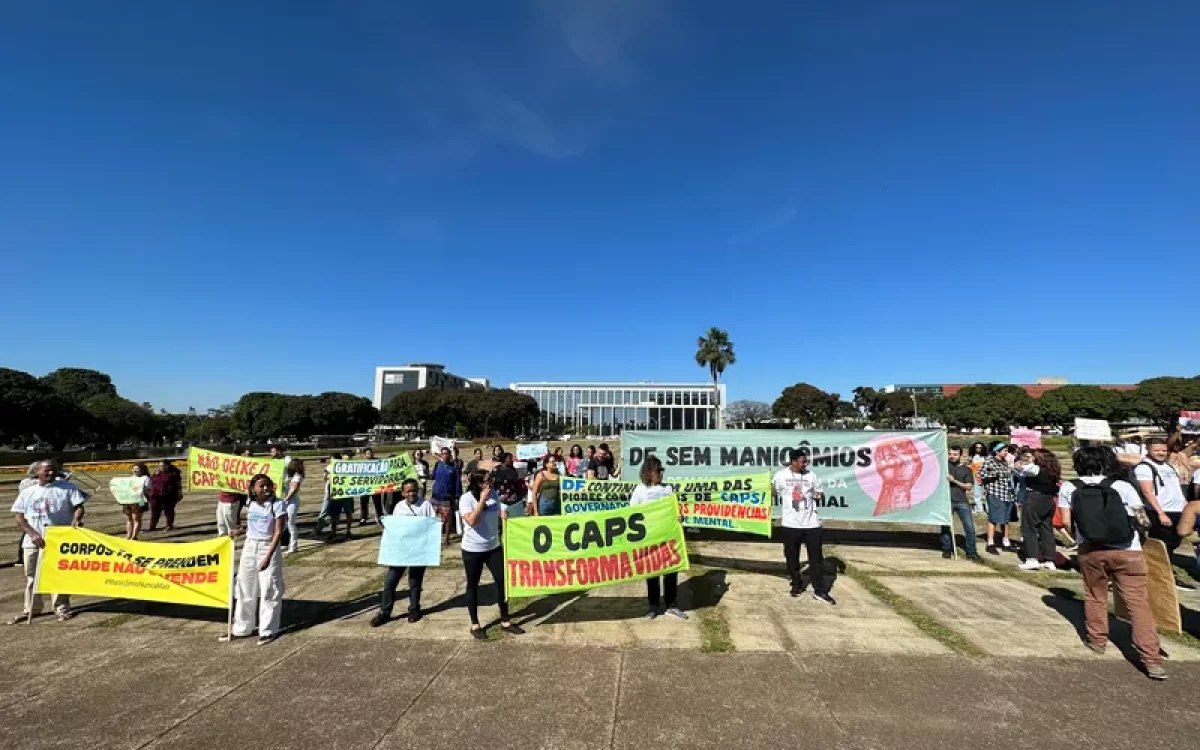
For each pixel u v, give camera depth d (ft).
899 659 15.83
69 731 12.39
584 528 19.22
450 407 303.07
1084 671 15.01
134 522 36.91
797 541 21.99
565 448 127.13
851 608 20.52
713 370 218.38
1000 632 17.94
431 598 22.41
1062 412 261.85
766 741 11.73
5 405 146.82
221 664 15.96
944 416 286.87
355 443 232.12
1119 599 16.15
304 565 28.45
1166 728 12.18
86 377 248.73
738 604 21.06
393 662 15.97
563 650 16.70
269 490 18.67
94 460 130.21
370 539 35.94
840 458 31.30
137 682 14.83
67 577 19.97
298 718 12.84
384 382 463.01
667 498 19.85
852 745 11.57
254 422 253.03
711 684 14.33
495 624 19.11
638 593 22.65
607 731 12.15
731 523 26.05
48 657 16.55
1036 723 12.39
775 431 33.01
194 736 12.15
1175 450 30.04
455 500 35.01
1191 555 28.14
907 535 35.55
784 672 14.99
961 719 12.55
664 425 476.54
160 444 257.14
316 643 17.51
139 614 20.42
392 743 11.79
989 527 30.71
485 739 11.89
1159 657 14.64
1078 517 16.01
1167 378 254.06
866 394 345.72
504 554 18.70
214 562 18.94
